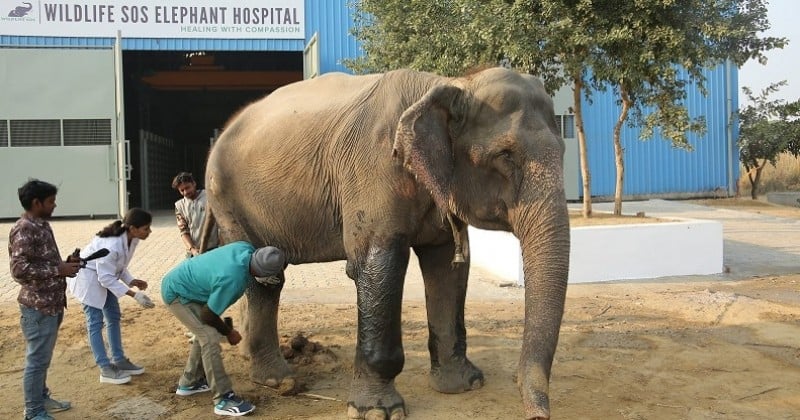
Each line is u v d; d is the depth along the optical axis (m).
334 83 5.57
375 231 4.65
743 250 13.06
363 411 4.71
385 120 4.71
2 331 7.30
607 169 24.25
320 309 8.37
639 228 10.19
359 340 4.77
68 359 6.37
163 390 5.55
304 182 5.24
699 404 5.04
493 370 5.90
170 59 25.77
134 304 8.66
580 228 9.94
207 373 4.95
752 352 6.35
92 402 5.27
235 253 4.85
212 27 21.59
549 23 10.54
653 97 11.23
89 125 20.61
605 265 10.03
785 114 24.23
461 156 4.26
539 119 4.12
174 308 4.93
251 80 26.78
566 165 23.84
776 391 5.30
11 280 10.46
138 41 21.31
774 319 7.54
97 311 5.69
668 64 10.58
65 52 20.30
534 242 3.84
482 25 10.46
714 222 10.66
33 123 20.31
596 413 4.86
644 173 24.59
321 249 5.42
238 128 5.93
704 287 9.50
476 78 4.37
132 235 5.66
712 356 6.23
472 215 4.29
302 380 5.74
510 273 10.14
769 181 30.02
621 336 6.91
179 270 4.92
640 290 9.30
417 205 4.62
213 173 5.89
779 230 16.17
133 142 26.47
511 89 4.18
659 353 6.34
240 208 5.84
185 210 7.28
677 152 24.78
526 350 3.51
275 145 5.44
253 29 21.81
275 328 5.71
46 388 5.05
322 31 22.12
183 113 31.67
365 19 18.25
